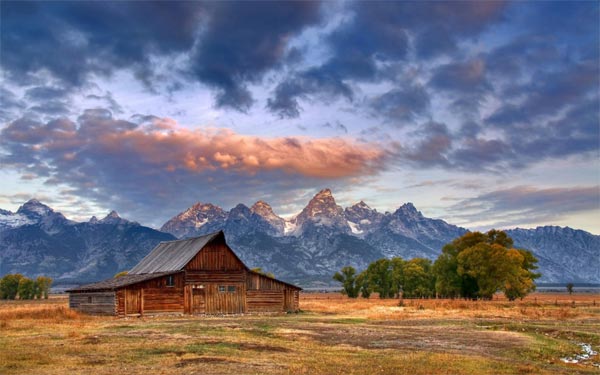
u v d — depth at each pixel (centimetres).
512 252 11856
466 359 3250
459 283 12544
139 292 6956
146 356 3178
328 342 4059
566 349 3944
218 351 3416
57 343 3703
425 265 15350
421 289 14200
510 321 6131
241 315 7356
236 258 7631
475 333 4781
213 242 7550
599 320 6356
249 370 2788
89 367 2811
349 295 15412
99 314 7069
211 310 7375
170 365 2895
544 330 5178
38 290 16675
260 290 7712
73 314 6244
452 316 6856
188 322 5800
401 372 2811
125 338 4041
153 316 6969
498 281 11588
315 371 2794
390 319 6362
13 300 15712
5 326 4859
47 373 2644
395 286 14775
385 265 15012
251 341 3953
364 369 2873
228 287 7525
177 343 3753
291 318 6556
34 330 4603
